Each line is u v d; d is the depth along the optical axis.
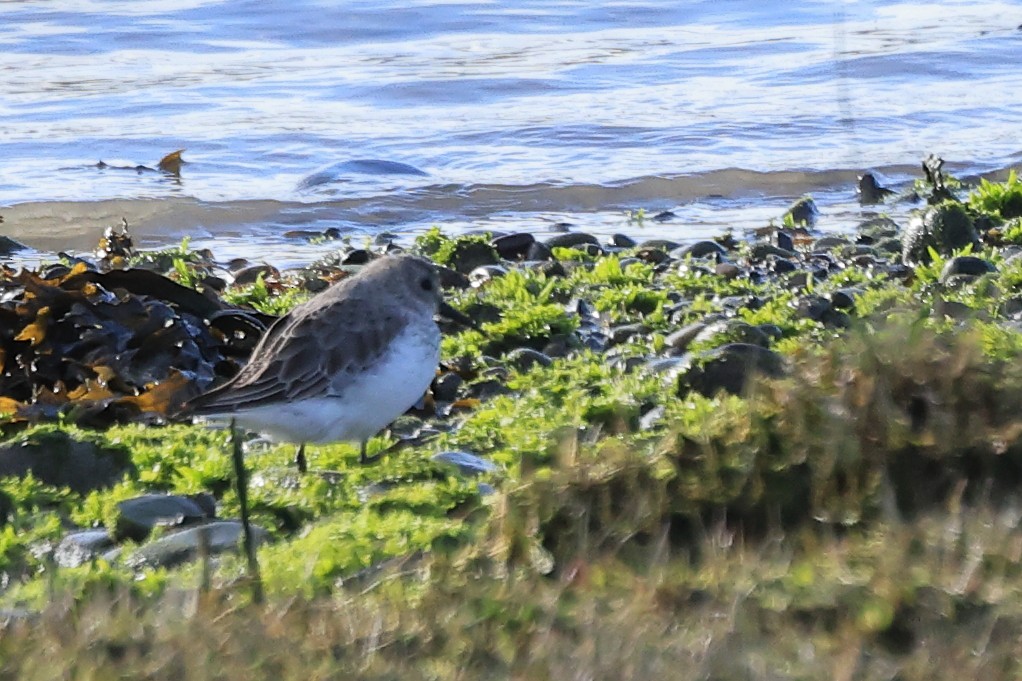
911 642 6.89
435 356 11.23
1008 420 8.86
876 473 8.50
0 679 6.83
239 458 9.83
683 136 28.33
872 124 29.22
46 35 34.75
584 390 13.39
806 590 7.18
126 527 9.95
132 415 12.91
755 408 8.95
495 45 35.12
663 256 20.48
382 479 10.76
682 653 6.66
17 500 10.55
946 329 11.84
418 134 28.34
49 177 25.39
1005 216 21.66
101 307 13.82
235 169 26.17
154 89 30.98
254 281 19.27
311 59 33.75
